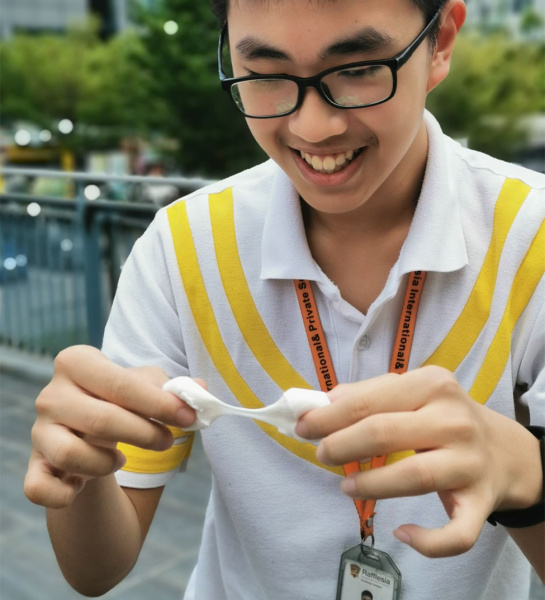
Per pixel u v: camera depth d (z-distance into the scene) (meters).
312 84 0.45
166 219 0.62
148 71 8.96
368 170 0.49
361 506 0.55
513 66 10.54
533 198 0.55
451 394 0.41
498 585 0.60
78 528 0.55
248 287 0.59
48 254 2.43
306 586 0.58
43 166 12.79
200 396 0.45
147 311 0.62
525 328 0.54
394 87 0.45
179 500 1.79
